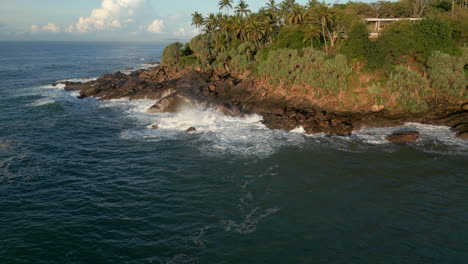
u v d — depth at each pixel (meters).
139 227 26.70
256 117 60.50
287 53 73.12
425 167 37.28
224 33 122.75
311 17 84.75
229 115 62.12
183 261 22.53
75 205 30.23
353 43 69.19
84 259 22.72
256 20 103.06
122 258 22.88
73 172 37.84
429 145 43.75
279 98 70.69
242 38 115.50
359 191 32.22
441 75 57.44
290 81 71.06
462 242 24.03
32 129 54.91
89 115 64.81
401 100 57.50
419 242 24.17
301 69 70.44
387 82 59.62
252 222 27.25
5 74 131.00
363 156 41.12
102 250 23.70
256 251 23.52
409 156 40.59
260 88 76.75
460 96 57.25
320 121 54.06
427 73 63.12
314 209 29.09
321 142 46.72
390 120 53.03
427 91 59.19
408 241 24.33
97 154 43.75
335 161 39.78
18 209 29.33
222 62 100.25
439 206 29.06
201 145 46.56
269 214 28.44
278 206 29.77
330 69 64.25
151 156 42.84
